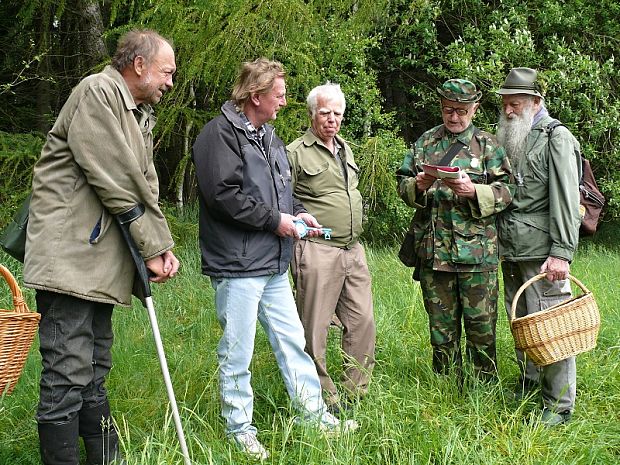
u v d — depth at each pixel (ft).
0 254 19.69
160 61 9.52
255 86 10.46
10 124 25.96
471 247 12.25
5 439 10.49
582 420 11.65
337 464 9.52
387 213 28.89
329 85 12.10
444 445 10.25
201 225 10.82
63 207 8.98
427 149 12.78
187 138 25.38
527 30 31.24
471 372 12.60
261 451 10.28
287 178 11.21
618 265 24.38
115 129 8.93
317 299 11.90
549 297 12.16
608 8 32.63
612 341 15.21
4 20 24.44
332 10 26.27
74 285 8.87
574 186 11.62
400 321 16.65
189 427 10.30
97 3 23.21
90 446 9.86
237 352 10.61
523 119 12.26
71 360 9.04
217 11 19.76
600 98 30.58
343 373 12.46
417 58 33.45
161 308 18.03
